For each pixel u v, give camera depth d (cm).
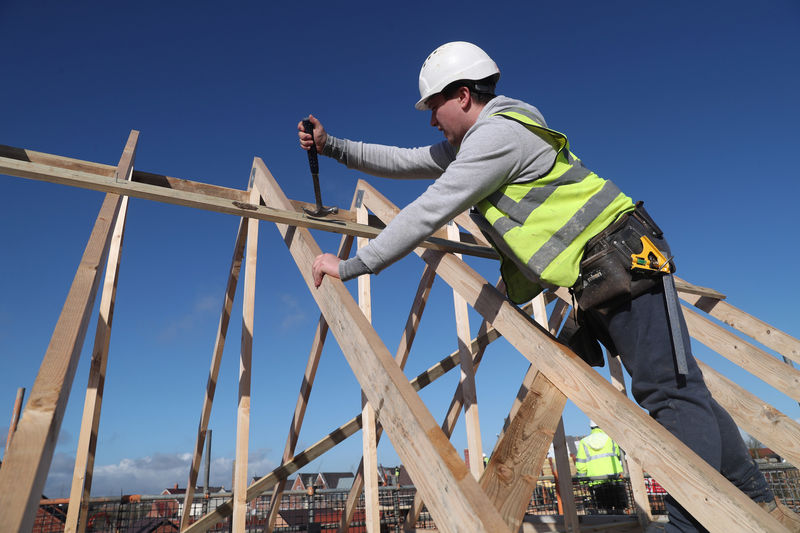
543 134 143
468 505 85
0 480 76
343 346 140
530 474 127
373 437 273
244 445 241
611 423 127
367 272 146
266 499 607
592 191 142
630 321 137
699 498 109
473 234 309
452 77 158
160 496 509
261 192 261
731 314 300
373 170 208
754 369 233
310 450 331
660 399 133
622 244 135
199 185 273
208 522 324
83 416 249
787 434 187
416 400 108
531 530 303
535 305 297
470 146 139
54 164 211
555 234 140
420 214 138
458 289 184
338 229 190
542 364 146
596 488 534
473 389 284
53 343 99
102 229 142
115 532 488
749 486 130
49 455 85
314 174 192
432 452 97
